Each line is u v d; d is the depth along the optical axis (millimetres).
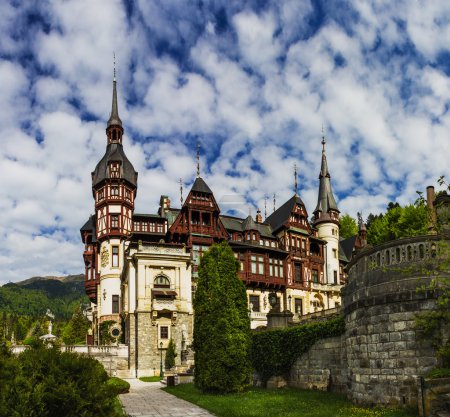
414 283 17172
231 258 27688
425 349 16562
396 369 17141
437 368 15852
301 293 65688
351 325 19688
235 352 25703
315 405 19719
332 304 68688
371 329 18141
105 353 43281
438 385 14648
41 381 10891
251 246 61219
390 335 17469
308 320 27438
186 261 48812
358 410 17234
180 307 47406
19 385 10492
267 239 66000
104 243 56969
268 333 28594
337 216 75250
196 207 60156
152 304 46312
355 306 19062
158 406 22594
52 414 10680
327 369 24391
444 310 16438
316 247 72000
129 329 47000
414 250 17531
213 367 25516
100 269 57375
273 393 24453
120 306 54562
